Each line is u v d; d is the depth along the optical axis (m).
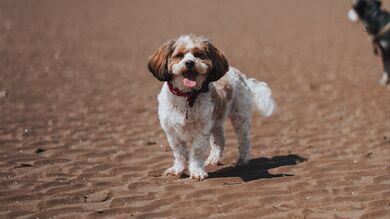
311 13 32.66
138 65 17.08
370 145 8.65
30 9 34.06
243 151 7.70
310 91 13.05
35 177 6.98
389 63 13.91
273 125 9.97
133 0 42.12
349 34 24.56
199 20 30.02
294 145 8.73
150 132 9.41
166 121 6.84
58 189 6.50
